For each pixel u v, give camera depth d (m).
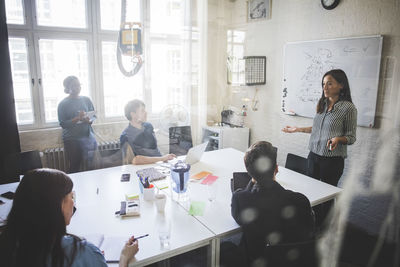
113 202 1.56
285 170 2.06
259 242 1.21
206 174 2.01
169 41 2.82
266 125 2.34
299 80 2.03
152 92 3.07
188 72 2.87
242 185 1.56
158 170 2.07
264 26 2.27
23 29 2.57
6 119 2.45
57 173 0.83
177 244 1.17
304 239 1.19
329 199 1.63
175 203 1.55
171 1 2.79
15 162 2.01
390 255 1.17
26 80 2.62
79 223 1.34
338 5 1.73
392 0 1.49
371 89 1.59
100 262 0.86
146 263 1.08
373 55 1.59
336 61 1.76
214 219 1.38
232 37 2.57
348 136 1.61
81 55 2.82
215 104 2.78
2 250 0.75
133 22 2.83
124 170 2.07
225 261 1.38
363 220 1.31
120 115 2.94
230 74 2.60
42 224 0.76
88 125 2.80
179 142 2.52
